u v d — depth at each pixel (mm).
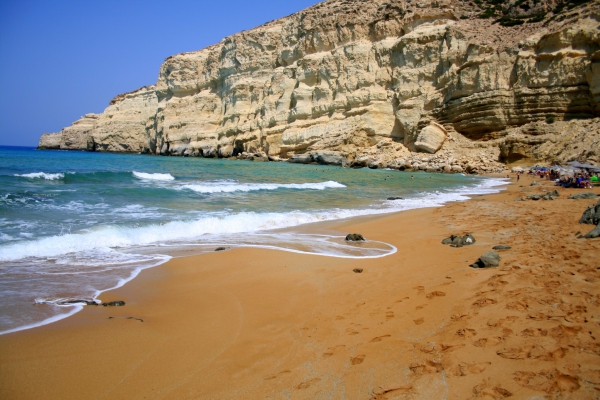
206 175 27984
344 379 3525
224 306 5418
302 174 31984
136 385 3521
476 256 7480
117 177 21828
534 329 4055
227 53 66312
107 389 3457
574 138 33562
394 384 3400
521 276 5750
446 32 46562
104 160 43250
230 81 65000
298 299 5633
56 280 6422
